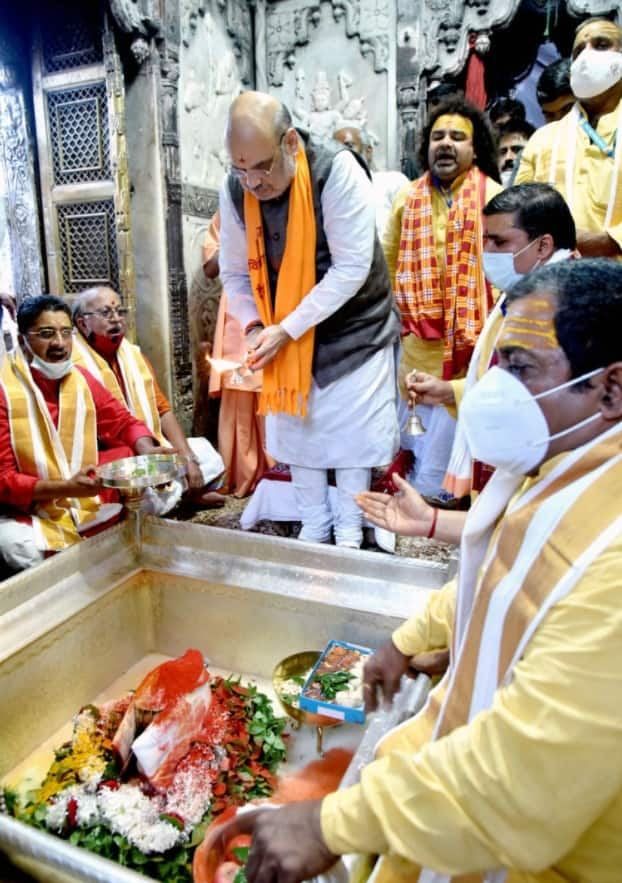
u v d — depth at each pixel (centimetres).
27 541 208
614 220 215
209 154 389
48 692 139
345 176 205
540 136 234
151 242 353
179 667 126
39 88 349
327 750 132
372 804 68
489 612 77
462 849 64
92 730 130
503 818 62
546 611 68
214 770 120
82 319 267
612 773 60
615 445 73
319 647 151
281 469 281
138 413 277
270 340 217
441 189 276
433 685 115
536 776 61
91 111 343
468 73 383
